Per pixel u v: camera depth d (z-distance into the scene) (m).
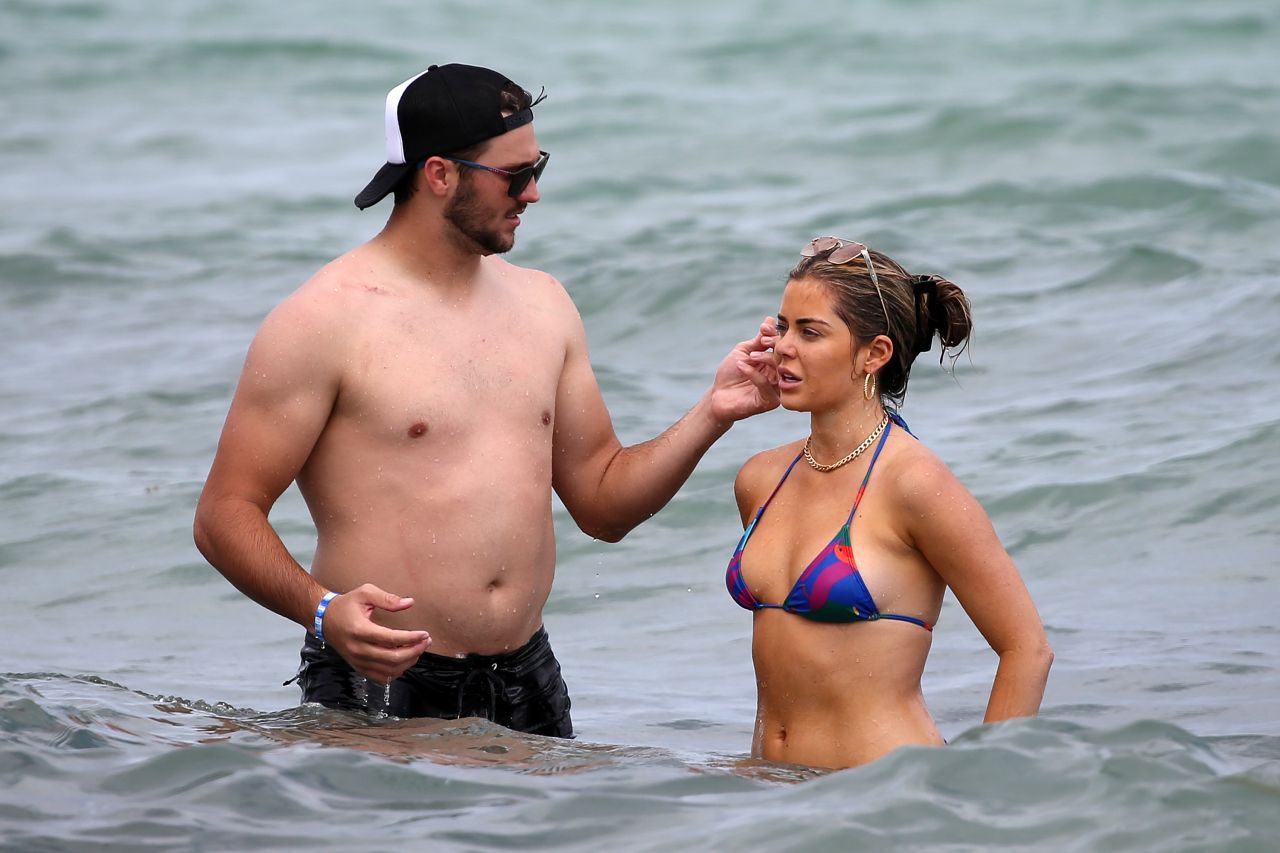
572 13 114.38
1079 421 30.66
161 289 45.97
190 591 25.23
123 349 39.66
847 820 12.25
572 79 85.12
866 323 14.62
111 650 22.66
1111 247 43.50
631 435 31.28
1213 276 40.00
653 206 55.19
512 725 17.17
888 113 69.44
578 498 18.05
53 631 23.56
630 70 88.75
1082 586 23.69
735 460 30.03
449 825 12.82
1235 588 22.84
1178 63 85.69
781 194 56.28
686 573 25.62
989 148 62.41
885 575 14.38
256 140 72.19
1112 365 34.16
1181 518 25.66
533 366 17.23
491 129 16.39
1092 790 12.40
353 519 16.59
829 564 14.41
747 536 15.26
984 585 14.16
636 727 19.12
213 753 14.37
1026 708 13.98
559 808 13.12
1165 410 30.75
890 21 107.31
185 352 39.16
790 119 69.56
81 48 94.81
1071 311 38.47
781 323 15.16
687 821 12.69
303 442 16.31
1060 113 66.19
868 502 14.55
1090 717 18.19
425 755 14.87
